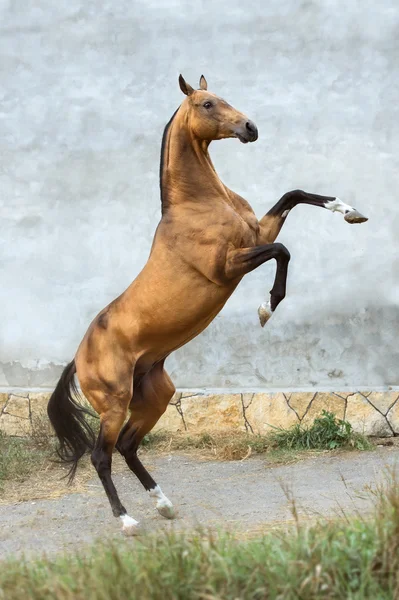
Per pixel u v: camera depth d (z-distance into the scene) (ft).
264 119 36.47
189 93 24.90
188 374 36.83
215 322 36.73
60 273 37.35
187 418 35.81
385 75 36.14
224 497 27.96
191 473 31.63
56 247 37.35
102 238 37.17
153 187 37.01
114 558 16.88
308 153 36.32
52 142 37.35
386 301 36.09
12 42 37.47
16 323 37.52
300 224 36.24
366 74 36.14
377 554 16.96
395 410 34.81
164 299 24.94
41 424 35.35
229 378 36.70
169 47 36.83
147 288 25.25
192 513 26.40
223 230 24.45
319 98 36.29
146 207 37.04
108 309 26.35
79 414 27.04
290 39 36.27
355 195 36.17
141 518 26.48
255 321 36.60
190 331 25.64
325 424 33.65
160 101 36.96
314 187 36.35
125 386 25.61
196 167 25.16
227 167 36.55
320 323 36.32
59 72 37.29
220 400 35.70
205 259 24.43
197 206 24.97
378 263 36.09
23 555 18.83
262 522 23.80
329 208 25.72
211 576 16.17
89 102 37.19
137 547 18.83
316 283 36.27
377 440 34.35
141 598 15.75
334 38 36.17
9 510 27.89
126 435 27.07
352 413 34.96
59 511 27.58
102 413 25.85
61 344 37.35
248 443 34.17
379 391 35.01
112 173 37.14
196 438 35.29
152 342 25.72
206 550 17.63
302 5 36.17
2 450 34.24
